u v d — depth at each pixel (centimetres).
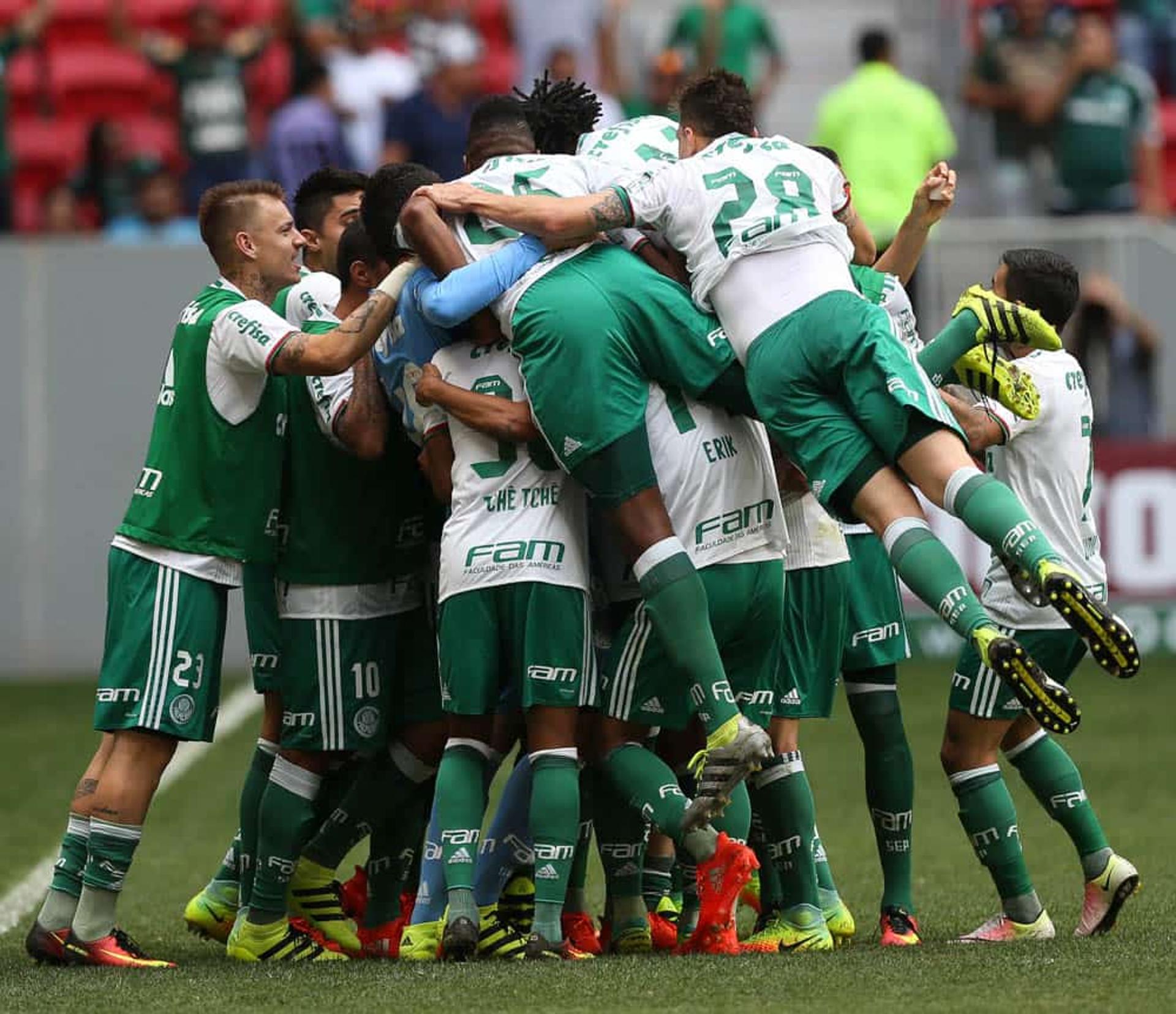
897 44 6219
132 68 5678
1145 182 5019
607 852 2052
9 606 4341
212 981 1839
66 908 2038
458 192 1988
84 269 4306
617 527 1941
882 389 1897
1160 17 5688
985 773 2117
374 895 2144
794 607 2106
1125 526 4347
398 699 2128
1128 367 4372
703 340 1966
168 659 2019
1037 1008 1600
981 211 5462
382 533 2092
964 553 4147
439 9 5281
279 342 1991
